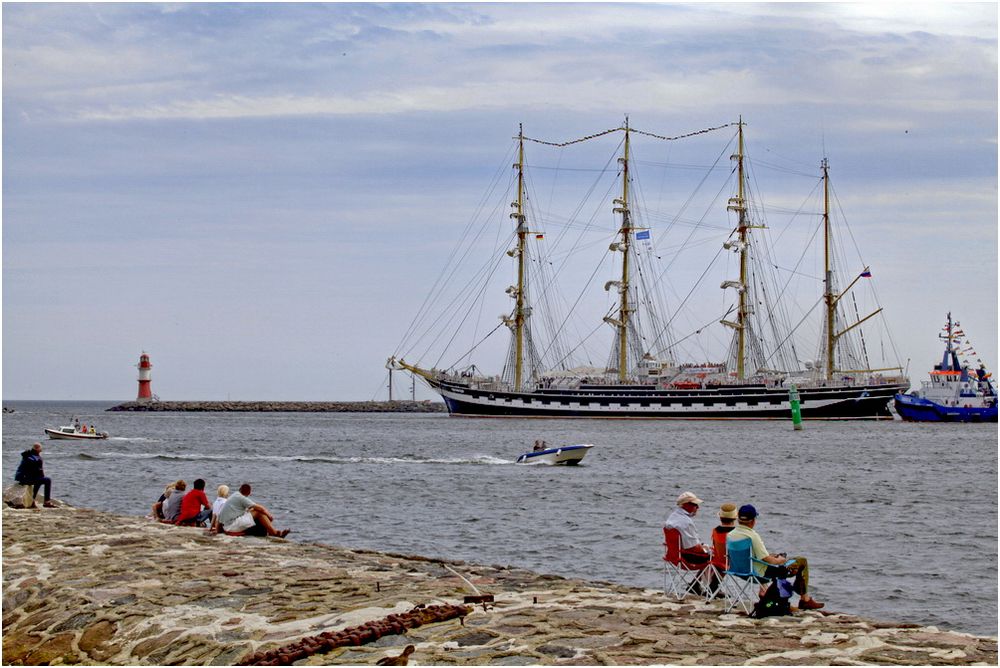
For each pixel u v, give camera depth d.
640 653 17.47
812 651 17.58
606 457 108.94
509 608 20.84
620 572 39.16
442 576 24.81
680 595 22.44
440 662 17.25
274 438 155.12
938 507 61.56
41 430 190.62
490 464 99.06
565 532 49.72
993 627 31.31
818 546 45.91
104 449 123.69
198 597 22.53
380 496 67.19
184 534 31.67
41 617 22.56
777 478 82.62
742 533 20.80
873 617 32.50
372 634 18.73
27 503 38.25
